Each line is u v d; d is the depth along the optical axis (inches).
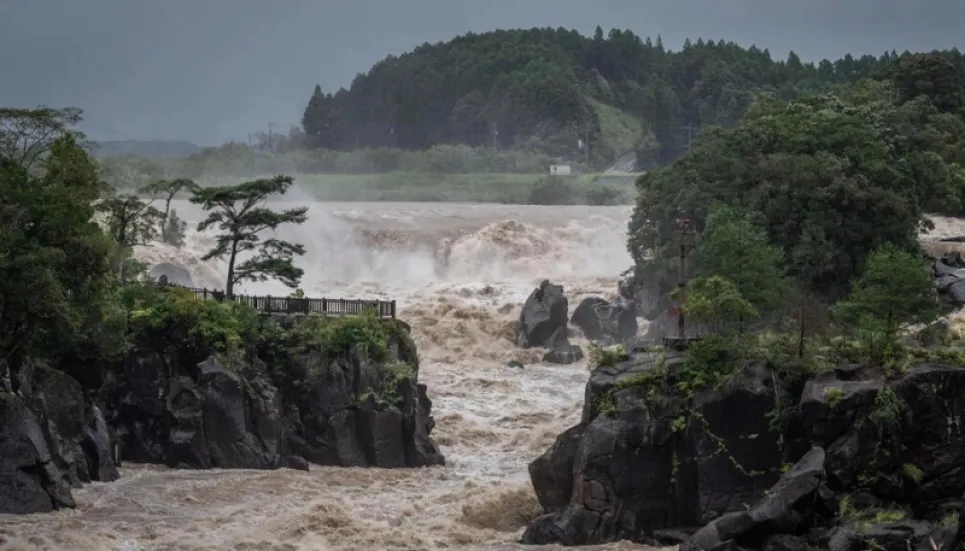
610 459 5777.6
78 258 6697.8
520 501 6402.6
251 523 6072.8
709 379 5757.9
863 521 5251.0
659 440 5757.9
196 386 7298.2
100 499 6378.0
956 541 5049.2
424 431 7716.5
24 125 7573.8
